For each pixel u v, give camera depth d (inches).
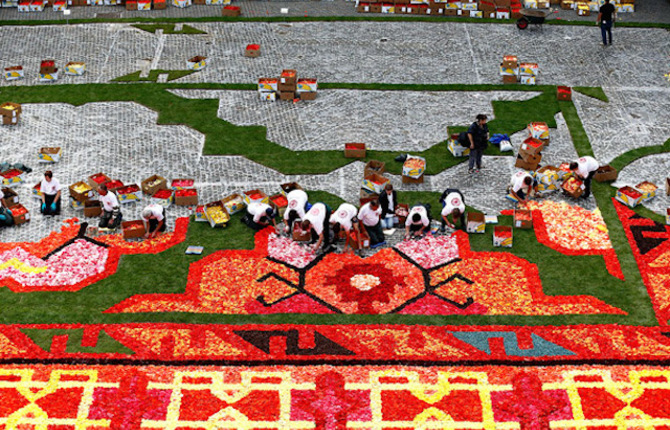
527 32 1497.3
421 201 1023.0
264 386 761.0
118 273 902.4
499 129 1182.9
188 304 861.8
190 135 1169.4
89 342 808.3
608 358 792.9
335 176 1079.0
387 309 856.3
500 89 1299.2
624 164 1107.3
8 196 1009.5
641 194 1019.3
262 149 1135.6
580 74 1349.7
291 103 1254.3
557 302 868.0
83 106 1237.7
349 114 1225.4
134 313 847.7
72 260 919.7
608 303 867.4
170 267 912.9
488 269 912.9
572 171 1016.2
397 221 981.8
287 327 828.6
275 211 992.9
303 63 1378.0
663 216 1003.9
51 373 770.8
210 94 1277.1
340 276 900.0
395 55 1409.9
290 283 891.4
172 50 1418.6
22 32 1475.1
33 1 1569.9
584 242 958.4
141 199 1026.7
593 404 746.2
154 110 1230.3
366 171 1051.9
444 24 1528.1
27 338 810.2
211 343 808.3
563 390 761.0
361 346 805.9
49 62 1309.1
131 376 768.9
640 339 818.2
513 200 1025.5
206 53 1408.7
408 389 759.1
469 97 1274.6
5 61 1371.8
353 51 1422.2
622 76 1344.7
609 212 1010.7
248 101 1259.2
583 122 1207.6
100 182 1031.6
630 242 957.8
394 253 935.7
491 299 871.1
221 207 999.0
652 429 723.4
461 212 959.6
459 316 846.5
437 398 750.5
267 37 1469.0
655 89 1305.4
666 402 748.0
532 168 1084.5
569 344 810.8
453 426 725.3
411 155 1123.3
